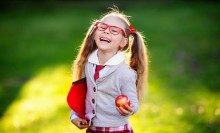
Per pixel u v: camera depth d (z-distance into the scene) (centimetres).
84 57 353
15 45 1216
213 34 1302
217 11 1803
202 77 802
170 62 944
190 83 757
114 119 332
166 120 565
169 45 1149
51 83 799
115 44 331
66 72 881
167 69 875
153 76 816
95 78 331
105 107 331
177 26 1466
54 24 1572
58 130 546
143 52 354
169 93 696
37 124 573
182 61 953
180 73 838
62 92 737
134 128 538
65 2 2173
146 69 358
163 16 1703
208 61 947
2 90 761
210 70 859
